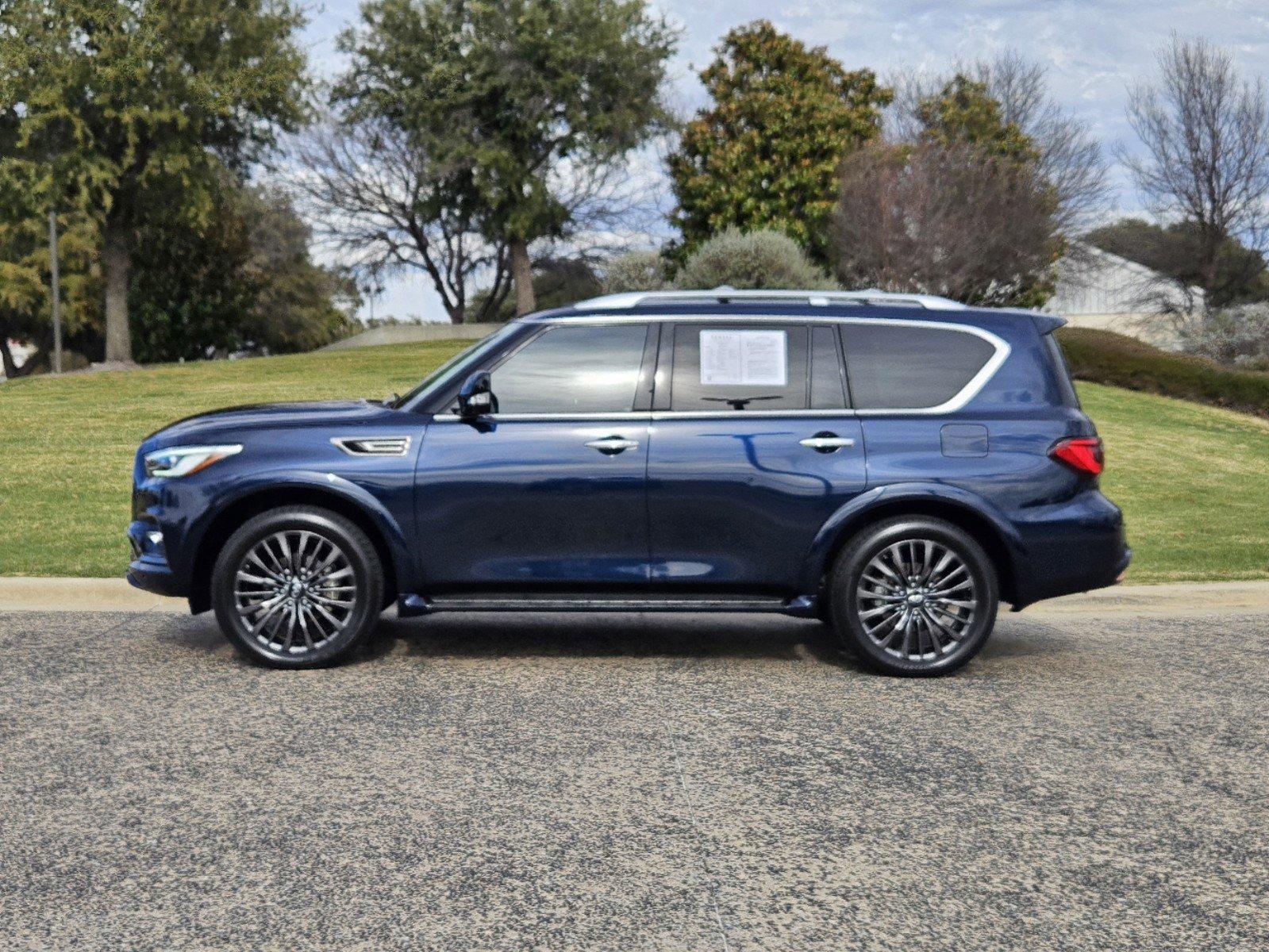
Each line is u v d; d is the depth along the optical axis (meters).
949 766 5.13
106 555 9.60
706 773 5.03
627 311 6.80
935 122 48.19
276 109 38.47
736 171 38.81
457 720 5.75
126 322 38.41
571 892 3.86
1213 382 25.16
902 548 6.69
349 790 4.78
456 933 3.57
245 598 6.68
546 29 44.38
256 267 52.19
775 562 6.65
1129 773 5.06
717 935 3.56
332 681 6.47
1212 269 50.66
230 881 3.92
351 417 6.78
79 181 34.41
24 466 14.16
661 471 6.59
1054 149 49.38
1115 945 3.52
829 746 5.40
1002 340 6.80
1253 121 49.25
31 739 5.40
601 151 45.31
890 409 6.70
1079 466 6.66
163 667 6.71
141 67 34.03
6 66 33.94
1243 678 6.67
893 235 30.47
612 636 7.69
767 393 6.71
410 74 46.31
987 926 3.64
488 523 6.62
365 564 6.66
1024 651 7.32
